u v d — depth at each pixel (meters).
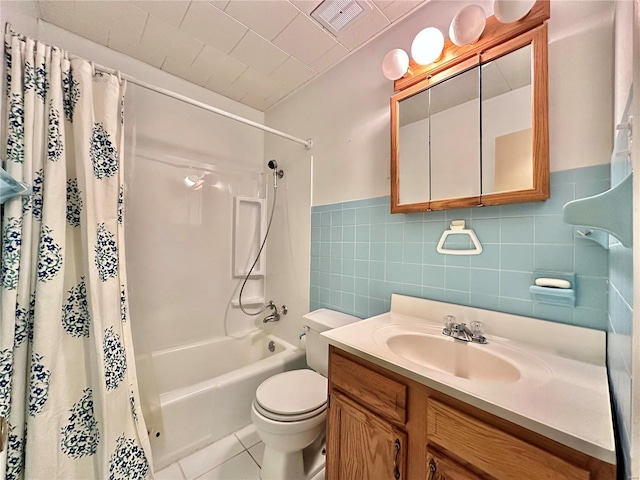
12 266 0.86
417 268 1.34
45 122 1.00
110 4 1.32
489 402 0.63
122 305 1.16
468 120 1.13
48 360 0.95
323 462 1.35
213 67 1.82
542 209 0.97
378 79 1.53
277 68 1.82
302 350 1.91
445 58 1.19
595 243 0.87
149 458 1.16
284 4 1.32
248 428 1.60
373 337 1.03
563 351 0.90
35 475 0.91
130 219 1.55
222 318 2.18
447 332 1.07
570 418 0.56
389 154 1.47
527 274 1.00
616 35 0.78
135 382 1.18
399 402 0.81
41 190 0.97
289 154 2.15
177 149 1.96
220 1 1.30
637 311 0.32
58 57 1.04
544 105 0.93
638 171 0.32
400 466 0.80
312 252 1.93
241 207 2.28
